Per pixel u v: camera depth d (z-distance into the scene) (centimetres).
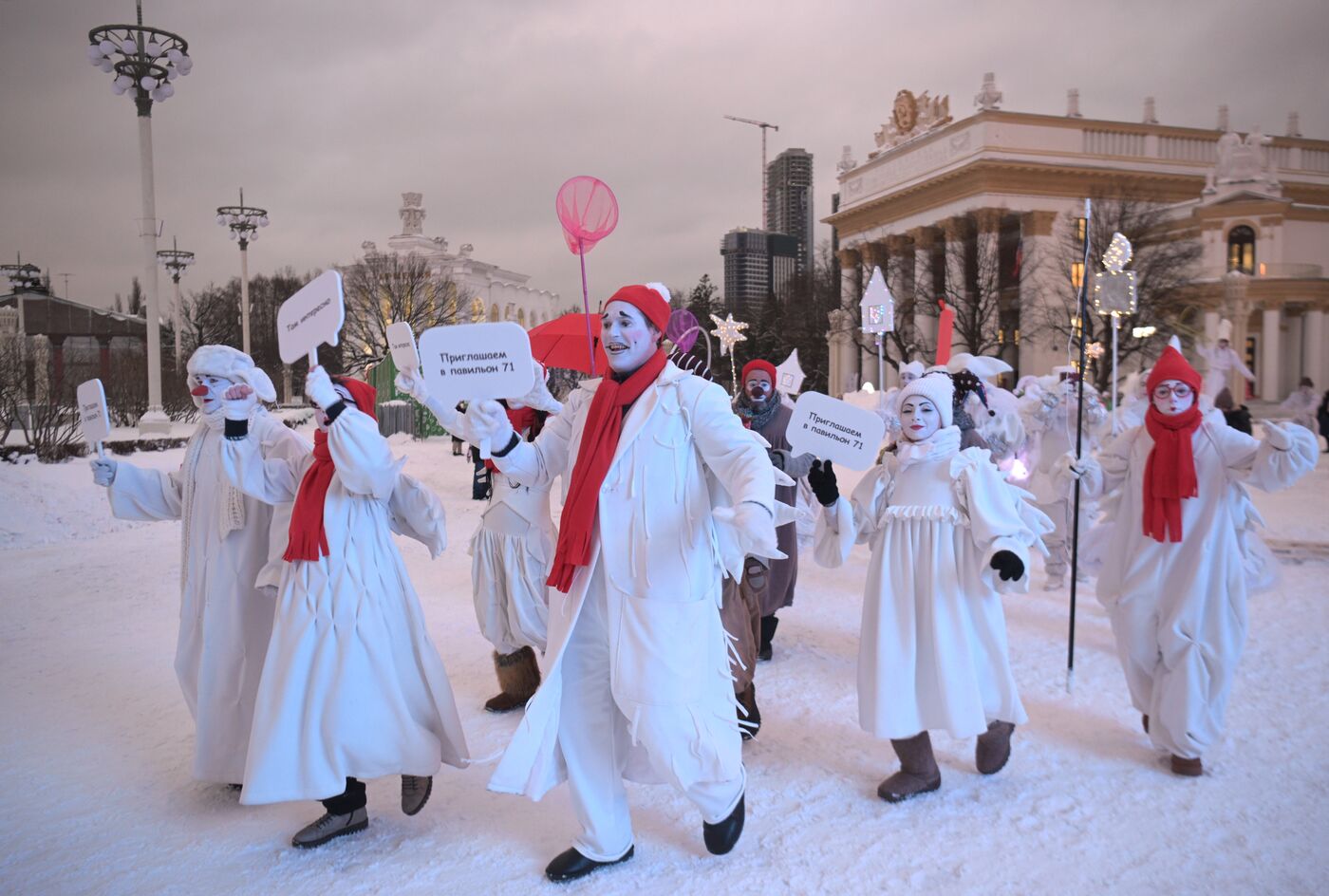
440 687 346
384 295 3866
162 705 485
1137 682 416
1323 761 397
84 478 1276
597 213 374
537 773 304
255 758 318
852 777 392
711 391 311
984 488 362
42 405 1661
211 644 359
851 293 4972
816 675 532
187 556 369
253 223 3319
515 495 450
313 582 328
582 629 316
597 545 311
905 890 301
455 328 312
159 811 362
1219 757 404
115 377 2644
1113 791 373
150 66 2038
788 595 562
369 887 303
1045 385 770
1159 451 406
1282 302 3844
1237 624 388
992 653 369
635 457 309
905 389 399
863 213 5384
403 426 3134
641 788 386
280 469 351
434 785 389
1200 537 394
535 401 350
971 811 358
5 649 592
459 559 907
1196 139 4741
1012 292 4488
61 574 852
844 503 379
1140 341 3212
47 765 407
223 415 363
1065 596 712
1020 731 439
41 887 302
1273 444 381
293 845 331
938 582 365
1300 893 297
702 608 308
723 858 323
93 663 559
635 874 312
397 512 372
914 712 363
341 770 321
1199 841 331
